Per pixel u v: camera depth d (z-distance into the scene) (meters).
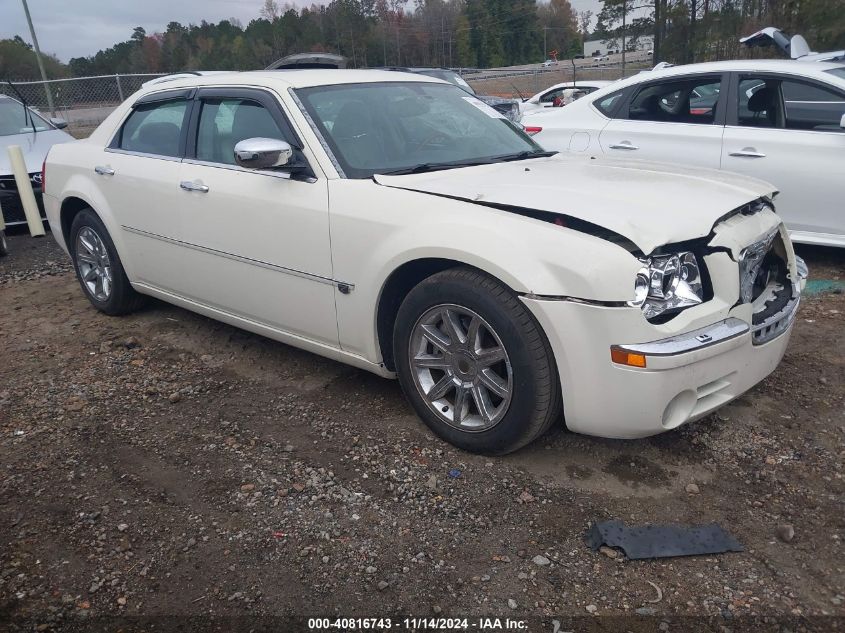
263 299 3.94
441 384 3.29
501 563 2.60
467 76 32.22
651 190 3.19
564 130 6.93
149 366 4.39
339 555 2.66
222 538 2.76
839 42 25.64
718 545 2.65
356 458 3.28
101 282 5.25
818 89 5.71
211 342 4.71
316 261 3.56
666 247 2.83
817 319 4.85
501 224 2.94
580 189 3.17
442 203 3.15
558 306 2.76
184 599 2.47
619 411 2.80
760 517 2.82
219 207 3.97
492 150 4.05
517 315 2.88
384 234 3.26
